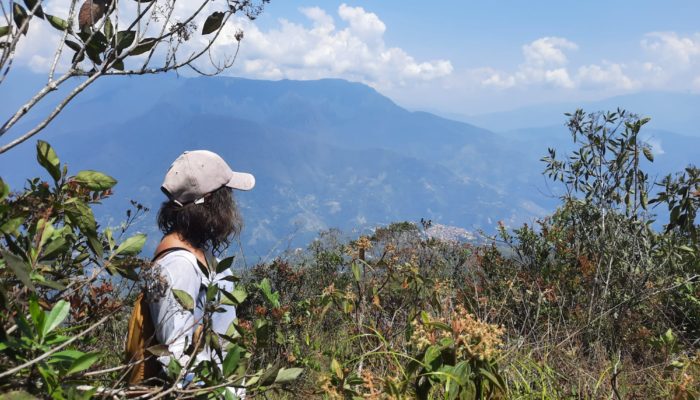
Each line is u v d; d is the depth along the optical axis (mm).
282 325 3752
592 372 2830
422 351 1785
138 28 1419
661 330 4531
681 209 4062
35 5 1278
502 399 1610
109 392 1349
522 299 4469
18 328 1269
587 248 5723
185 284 1878
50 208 1417
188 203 2037
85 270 1963
